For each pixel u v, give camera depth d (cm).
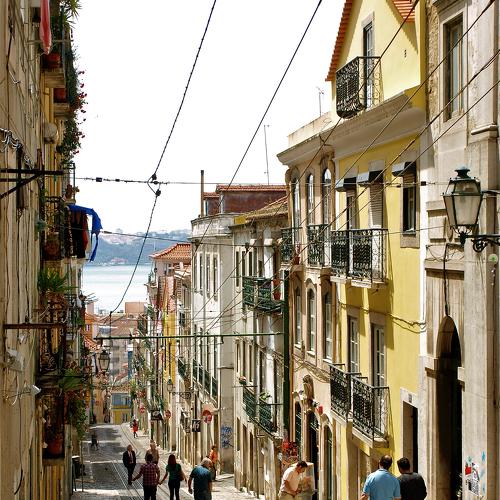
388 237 6019
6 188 2898
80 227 7800
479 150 4422
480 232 4381
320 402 7900
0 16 2780
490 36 4397
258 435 10306
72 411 6022
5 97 2911
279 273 9681
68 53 6919
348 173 7000
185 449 17050
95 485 12850
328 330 7750
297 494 5675
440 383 5141
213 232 13438
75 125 8262
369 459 6462
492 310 4328
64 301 5459
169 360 19462
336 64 7388
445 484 5131
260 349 10581
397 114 5119
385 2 6053
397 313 5862
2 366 2783
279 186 14100
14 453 3200
